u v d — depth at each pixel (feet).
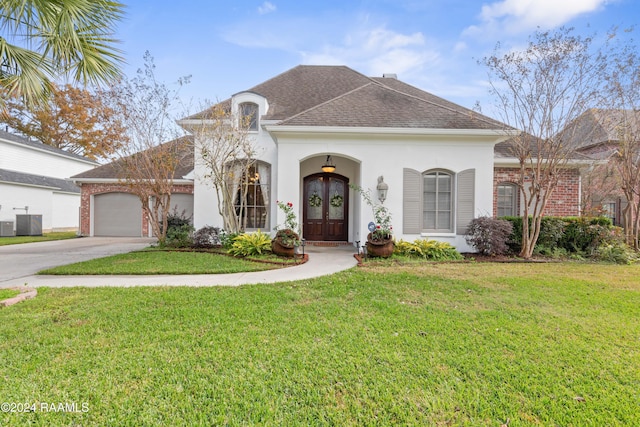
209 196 39.68
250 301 17.04
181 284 21.08
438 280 21.63
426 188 34.45
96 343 11.94
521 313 15.28
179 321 14.15
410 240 33.68
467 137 33.24
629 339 12.41
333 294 18.42
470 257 31.19
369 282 21.07
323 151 33.86
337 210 43.27
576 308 15.99
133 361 10.61
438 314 15.10
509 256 31.68
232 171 36.99
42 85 22.41
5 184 66.03
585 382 9.57
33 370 10.05
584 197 43.80
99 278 23.13
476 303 16.87
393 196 33.73
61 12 20.21
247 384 9.32
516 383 9.48
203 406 8.43
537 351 11.42
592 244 32.30
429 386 9.33
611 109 30.91
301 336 12.57
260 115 39.65
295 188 33.83
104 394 8.87
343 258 31.01
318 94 46.16
